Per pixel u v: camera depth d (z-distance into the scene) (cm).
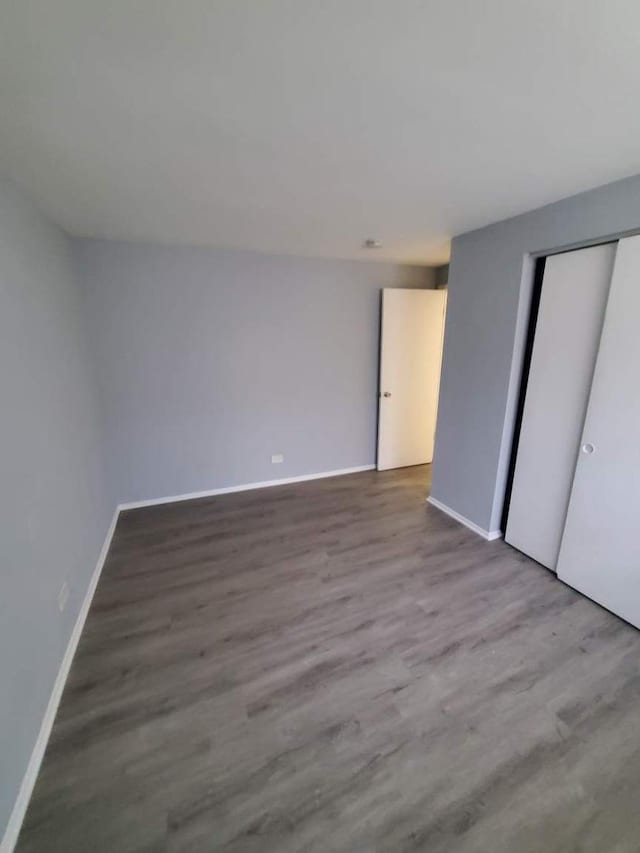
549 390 234
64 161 153
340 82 107
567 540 228
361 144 143
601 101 116
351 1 80
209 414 350
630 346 185
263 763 135
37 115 121
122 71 102
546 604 216
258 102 117
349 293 377
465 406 292
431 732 146
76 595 198
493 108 120
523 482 259
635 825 118
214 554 268
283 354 364
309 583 236
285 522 314
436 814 121
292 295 354
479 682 167
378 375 412
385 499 356
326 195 197
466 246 272
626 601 200
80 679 169
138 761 136
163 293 311
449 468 317
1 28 86
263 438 377
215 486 368
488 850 112
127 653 184
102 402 310
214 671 174
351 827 118
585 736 144
